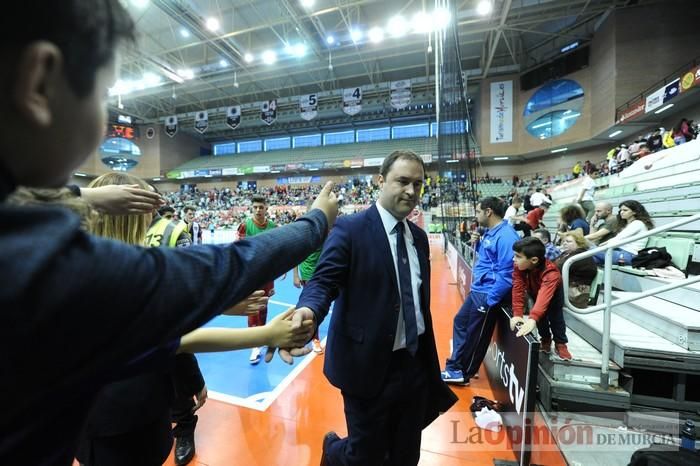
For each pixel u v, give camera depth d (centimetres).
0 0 25
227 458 182
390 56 1797
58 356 25
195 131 2970
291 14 1380
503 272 227
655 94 1151
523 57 1825
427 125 2494
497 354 238
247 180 2695
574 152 1741
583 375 205
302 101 1864
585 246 265
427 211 1648
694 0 1278
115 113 2545
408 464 130
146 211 102
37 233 25
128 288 28
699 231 373
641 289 284
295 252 50
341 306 124
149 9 1448
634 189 687
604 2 1366
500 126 1888
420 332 128
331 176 2511
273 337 87
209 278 35
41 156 31
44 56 27
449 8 596
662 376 218
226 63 1878
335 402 234
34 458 31
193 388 175
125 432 114
